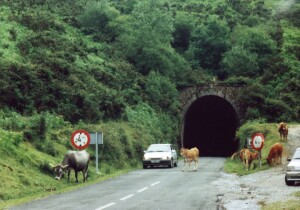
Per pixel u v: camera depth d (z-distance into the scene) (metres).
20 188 18.48
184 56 75.50
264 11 97.69
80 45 57.16
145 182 21.83
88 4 75.12
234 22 87.44
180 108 60.12
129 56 61.88
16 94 35.16
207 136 73.25
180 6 98.31
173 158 34.56
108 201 14.91
